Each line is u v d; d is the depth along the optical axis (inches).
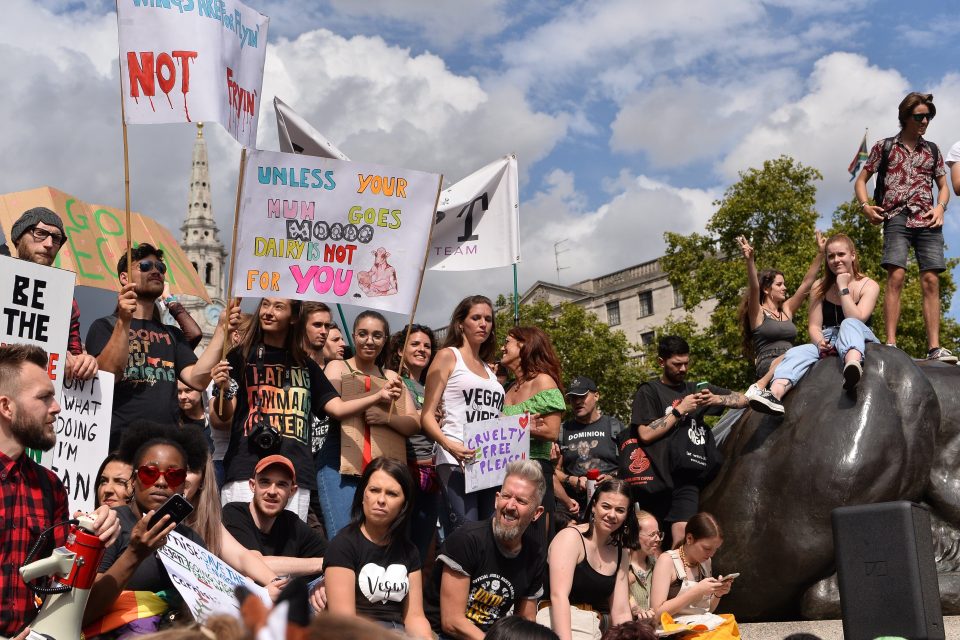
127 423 254.7
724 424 396.2
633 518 261.6
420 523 283.7
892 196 384.5
